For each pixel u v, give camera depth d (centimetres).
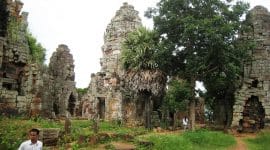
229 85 3591
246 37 3481
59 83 4241
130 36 3800
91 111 4362
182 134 2652
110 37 4462
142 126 3659
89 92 4675
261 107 3412
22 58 2900
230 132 3309
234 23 3067
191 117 3219
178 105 4062
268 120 3288
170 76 3659
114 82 4194
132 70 3653
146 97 3616
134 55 3647
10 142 1727
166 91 3894
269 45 3453
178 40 3206
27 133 1889
